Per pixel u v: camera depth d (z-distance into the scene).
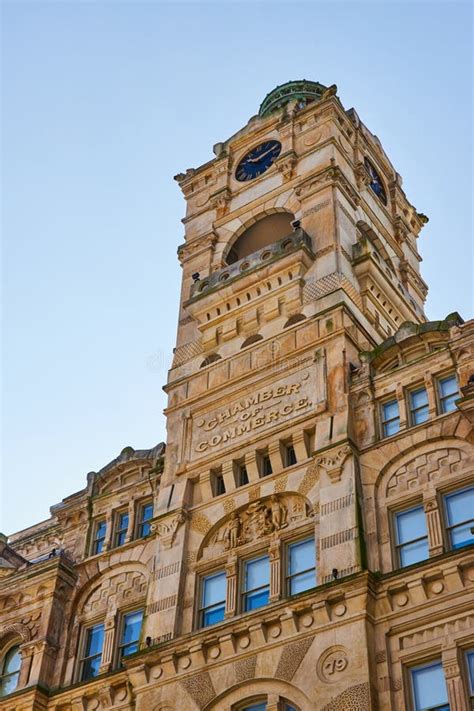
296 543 38.31
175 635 37.97
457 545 35.16
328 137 53.12
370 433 39.50
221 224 54.31
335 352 42.50
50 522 51.09
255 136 57.00
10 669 43.53
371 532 36.59
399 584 34.09
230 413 43.88
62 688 40.97
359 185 53.50
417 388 40.19
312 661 33.78
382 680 32.56
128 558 43.94
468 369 38.84
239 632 35.88
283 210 51.84
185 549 40.59
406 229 56.66
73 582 44.88
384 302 47.62
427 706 31.92
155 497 45.47
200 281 50.12
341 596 34.38
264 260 47.72
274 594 36.94
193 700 35.56
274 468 40.69
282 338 44.72
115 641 41.59
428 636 32.84
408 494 37.00
